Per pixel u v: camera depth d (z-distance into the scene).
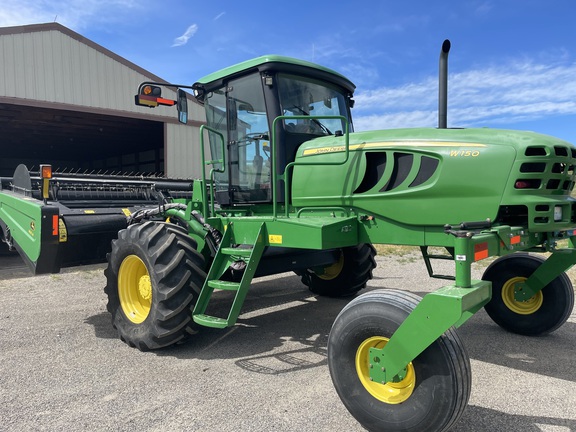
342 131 4.24
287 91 3.90
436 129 3.22
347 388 2.43
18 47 11.40
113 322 3.93
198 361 3.43
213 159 4.47
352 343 2.41
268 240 3.39
